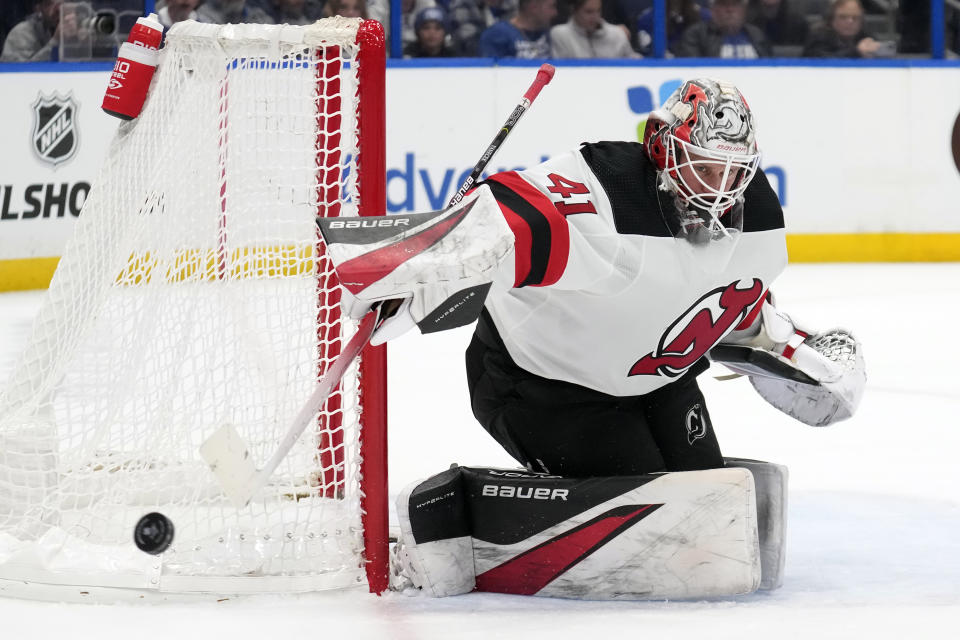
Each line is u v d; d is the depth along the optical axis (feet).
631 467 29.40
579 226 25.86
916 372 59.88
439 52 99.09
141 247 29.84
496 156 98.99
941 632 25.16
